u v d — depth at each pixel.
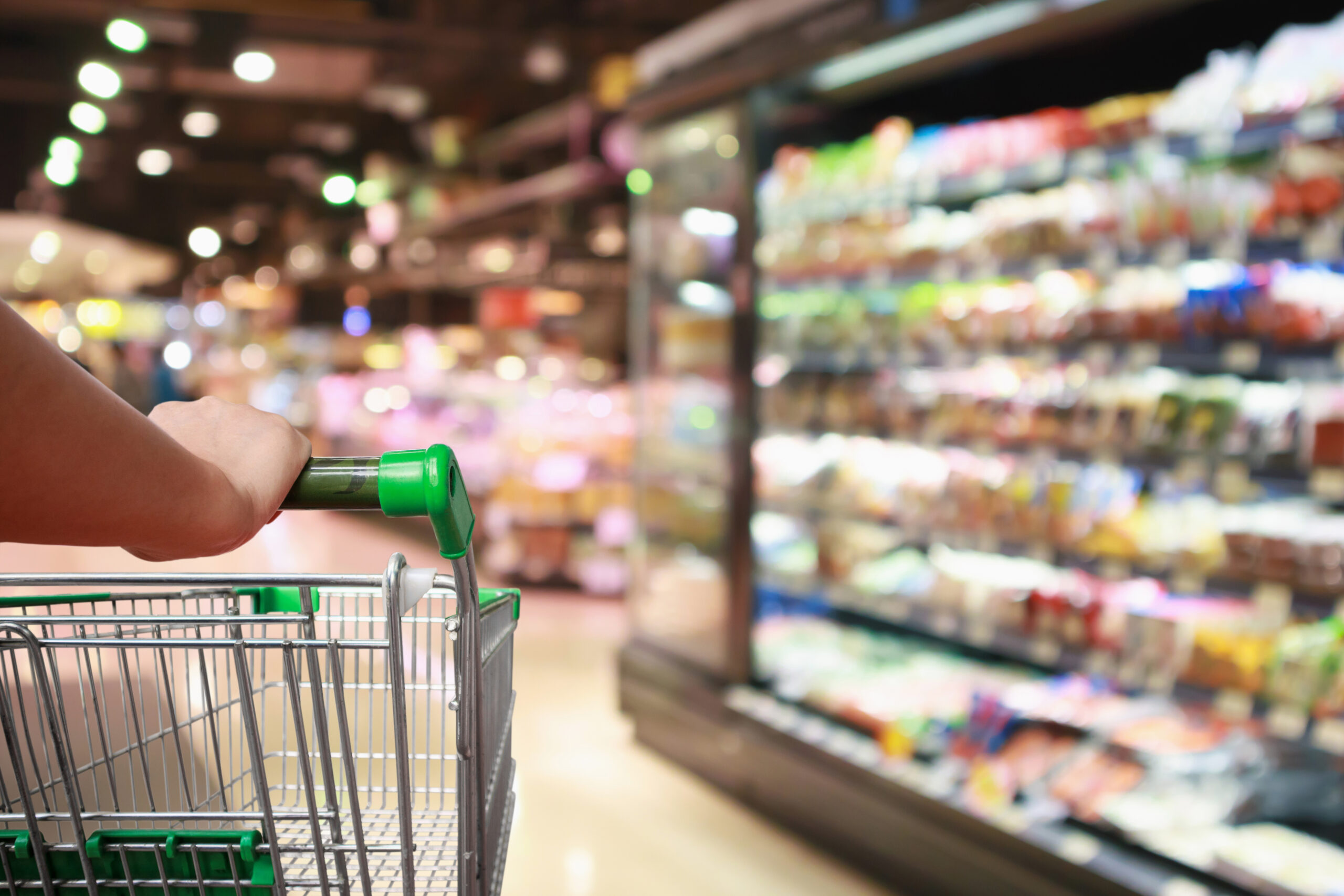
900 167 3.30
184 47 7.73
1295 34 2.35
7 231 12.17
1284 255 2.34
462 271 9.62
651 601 3.92
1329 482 2.25
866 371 3.52
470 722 0.85
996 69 3.35
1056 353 2.88
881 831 2.88
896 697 3.26
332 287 18.52
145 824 1.13
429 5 7.98
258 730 0.87
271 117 12.18
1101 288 2.88
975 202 3.41
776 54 3.18
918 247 3.25
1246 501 2.57
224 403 0.86
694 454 3.69
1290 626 2.39
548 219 7.98
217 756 1.00
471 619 0.84
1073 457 2.84
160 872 0.90
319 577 0.83
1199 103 2.52
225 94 10.62
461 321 14.09
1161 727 2.77
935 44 2.81
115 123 11.91
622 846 3.09
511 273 8.26
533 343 9.66
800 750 3.16
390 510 0.80
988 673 3.38
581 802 3.39
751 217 3.39
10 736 0.89
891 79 3.17
